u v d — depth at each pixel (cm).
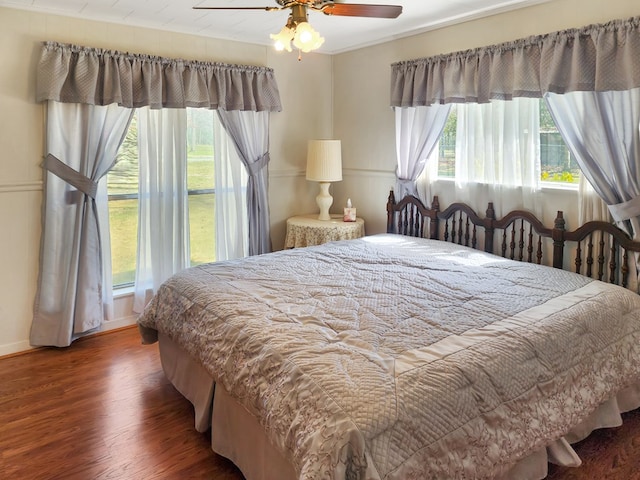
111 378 297
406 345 183
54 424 247
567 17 285
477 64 327
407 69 374
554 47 283
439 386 159
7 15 301
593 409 204
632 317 238
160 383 291
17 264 322
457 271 282
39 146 319
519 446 173
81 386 286
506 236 334
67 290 335
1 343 322
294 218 440
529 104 311
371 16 223
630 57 253
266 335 193
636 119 257
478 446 163
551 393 191
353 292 245
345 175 463
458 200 362
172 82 358
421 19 343
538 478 191
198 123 393
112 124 339
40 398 272
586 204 289
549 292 243
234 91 393
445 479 153
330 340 187
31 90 312
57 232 330
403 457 145
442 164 377
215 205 406
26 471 210
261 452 187
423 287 252
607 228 279
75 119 325
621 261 279
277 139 436
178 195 379
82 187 330
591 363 211
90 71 322
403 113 388
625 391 239
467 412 163
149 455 223
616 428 235
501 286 254
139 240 369
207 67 375
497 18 321
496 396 172
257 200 418
